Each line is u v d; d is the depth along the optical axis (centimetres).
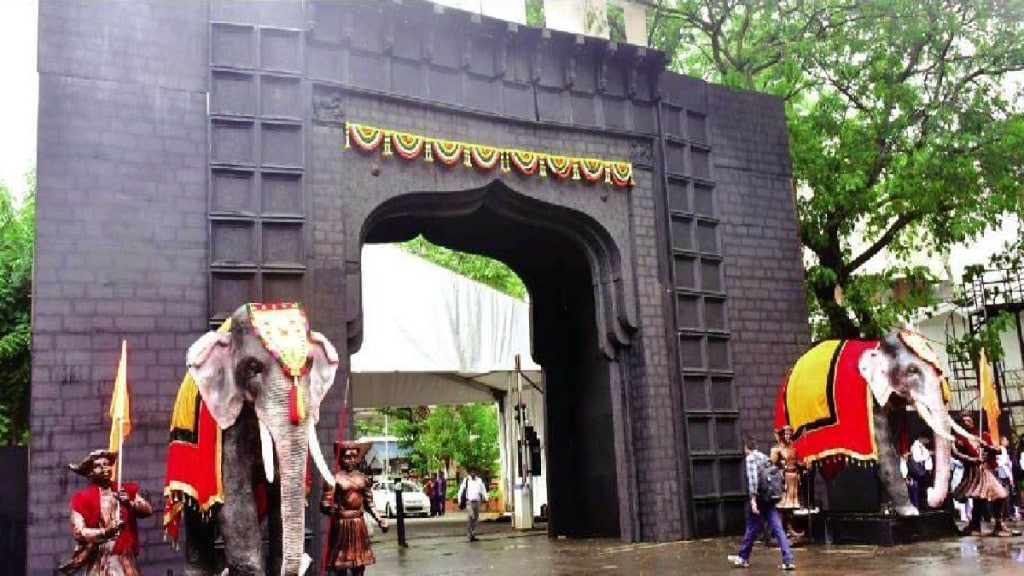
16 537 1266
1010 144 2098
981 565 1140
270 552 1028
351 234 1476
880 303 2442
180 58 1386
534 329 2056
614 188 1786
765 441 1836
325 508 1141
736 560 1277
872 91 2239
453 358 2130
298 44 1459
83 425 1231
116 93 1334
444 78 1614
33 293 1238
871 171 2258
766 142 1989
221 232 1366
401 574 1382
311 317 1396
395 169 1543
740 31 2433
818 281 2341
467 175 1619
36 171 1266
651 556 1464
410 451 4897
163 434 1276
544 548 1730
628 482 1733
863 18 2245
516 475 2545
